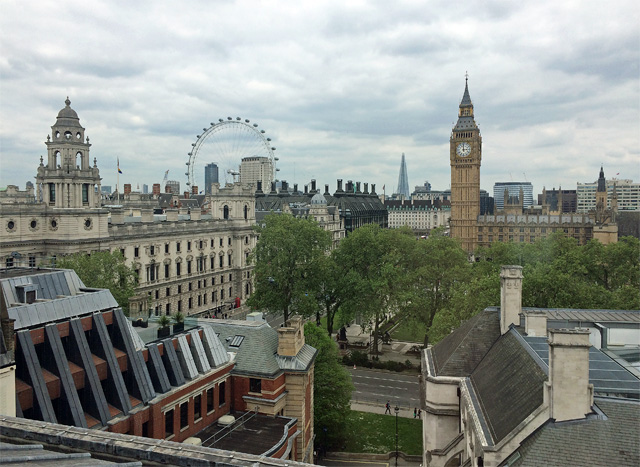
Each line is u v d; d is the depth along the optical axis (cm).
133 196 17750
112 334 3716
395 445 6050
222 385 4534
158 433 3650
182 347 4191
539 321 4234
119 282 8062
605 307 7456
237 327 5066
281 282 9681
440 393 4375
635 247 11062
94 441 2058
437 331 7394
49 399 3072
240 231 14212
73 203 9731
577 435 2762
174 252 12062
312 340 6119
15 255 8975
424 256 9875
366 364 8894
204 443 3962
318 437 5891
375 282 9325
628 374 3406
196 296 12800
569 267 10262
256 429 4269
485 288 7544
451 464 4044
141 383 3647
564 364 2841
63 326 3347
